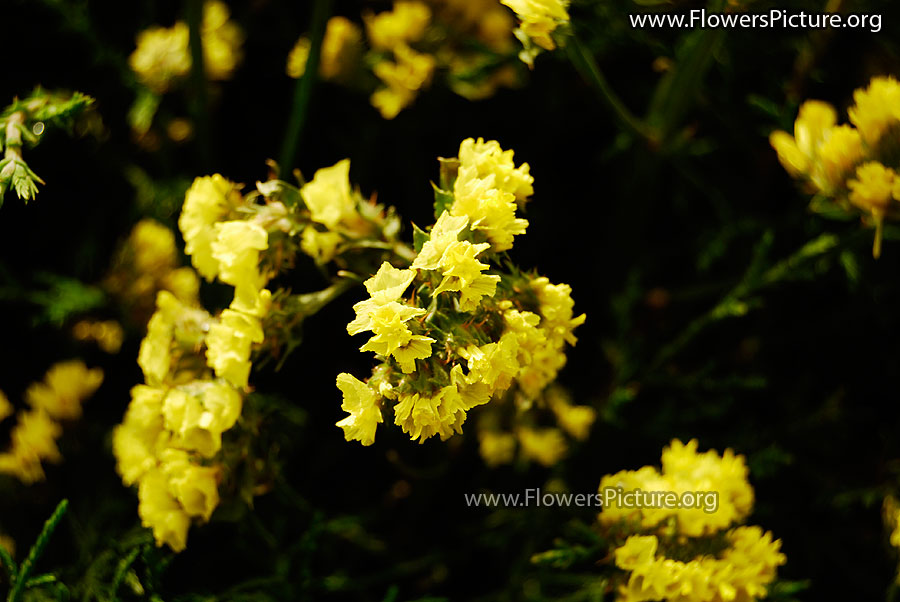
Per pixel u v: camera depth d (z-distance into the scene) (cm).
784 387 74
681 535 66
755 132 74
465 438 73
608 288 75
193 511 65
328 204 65
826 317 74
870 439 73
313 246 65
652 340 75
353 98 75
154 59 74
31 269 75
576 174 76
